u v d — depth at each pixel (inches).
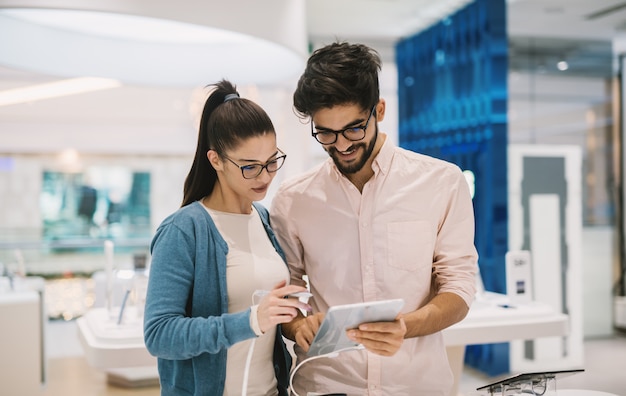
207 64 100.8
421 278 69.7
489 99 186.4
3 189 349.1
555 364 197.0
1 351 157.2
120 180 368.8
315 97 59.8
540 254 198.7
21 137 323.0
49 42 91.2
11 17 86.1
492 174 186.4
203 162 64.6
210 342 55.2
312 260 71.9
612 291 252.5
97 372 203.0
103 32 94.9
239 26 77.9
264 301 55.0
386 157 70.1
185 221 60.8
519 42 256.2
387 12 210.5
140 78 99.1
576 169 201.9
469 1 201.5
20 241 343.6
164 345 56.6
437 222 70.5
